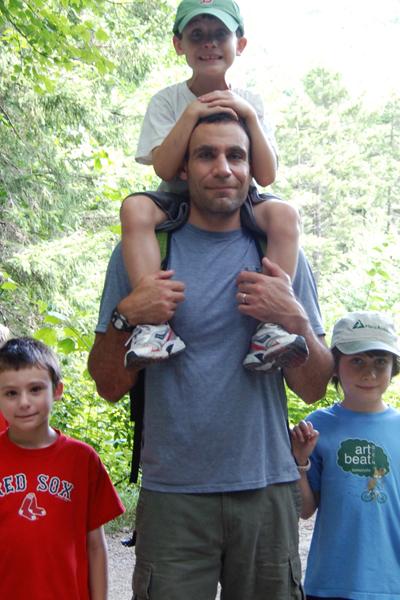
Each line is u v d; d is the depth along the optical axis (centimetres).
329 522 335
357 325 345
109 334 282
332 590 327
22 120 1145
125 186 1193
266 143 298
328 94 3809
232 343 277
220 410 270
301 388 296
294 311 273
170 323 277
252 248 292
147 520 272
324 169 3512
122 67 1293
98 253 1174
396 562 328
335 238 3422
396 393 845
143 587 267
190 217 294
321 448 342
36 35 838
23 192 1148
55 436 307
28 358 297
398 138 4016
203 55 355
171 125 361
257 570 274
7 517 289
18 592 284
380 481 333
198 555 268
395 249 933
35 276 1114
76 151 1212
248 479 268
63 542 291
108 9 1109
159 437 273
